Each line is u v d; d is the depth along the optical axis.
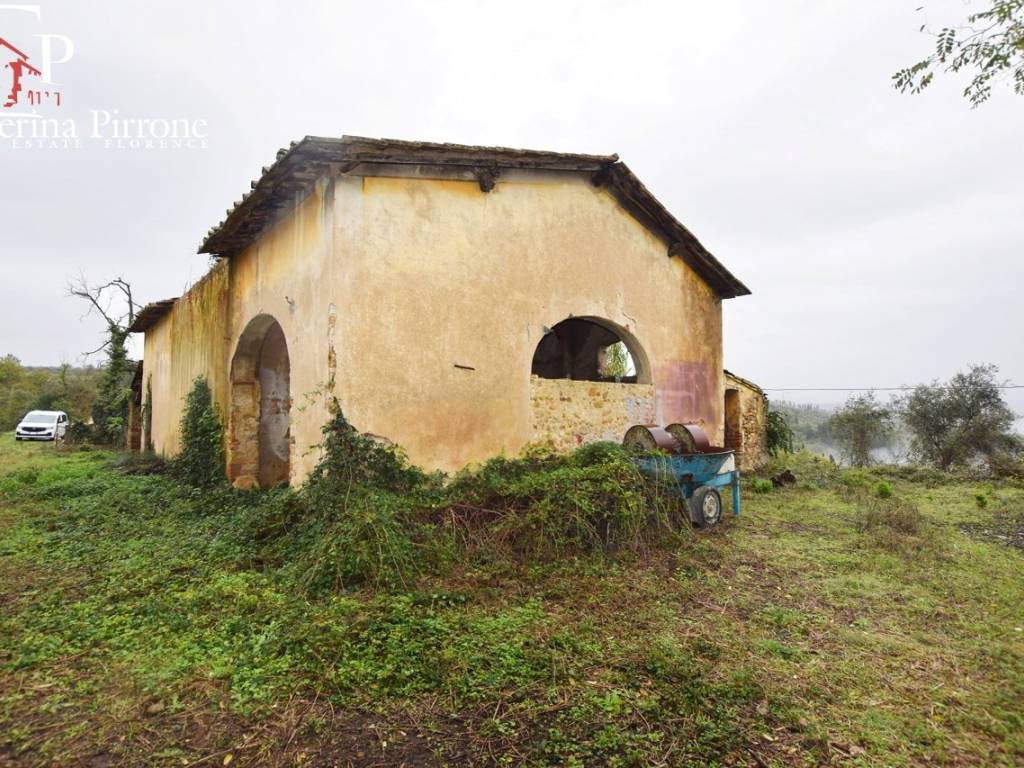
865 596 5.34
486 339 7.75
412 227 7.25
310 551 5.49
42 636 4.10
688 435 8.40
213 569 5.57
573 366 13.98
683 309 10.14
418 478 6.93
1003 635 4.48
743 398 14.06
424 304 7.27
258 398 9.96
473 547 5.96
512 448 7.88
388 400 6.95
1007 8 5.38
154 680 3.52
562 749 2.99
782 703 3.40
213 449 10.18
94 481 10.45
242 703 3.34
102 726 3.11
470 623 4.41
